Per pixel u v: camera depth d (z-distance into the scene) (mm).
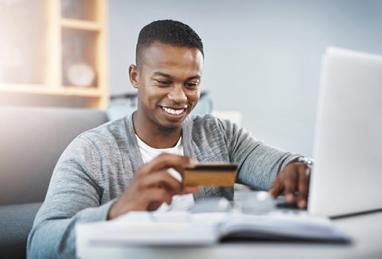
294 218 637
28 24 2717
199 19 3312
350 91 712
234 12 3434
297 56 3678
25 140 1920
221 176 758
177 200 1060
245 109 3508
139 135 1201
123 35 3053
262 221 596
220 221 622
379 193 802
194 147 1251
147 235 530
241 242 545
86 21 2855
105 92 2848
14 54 2666
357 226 690
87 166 1045
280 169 1162
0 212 1688
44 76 2752
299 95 3705
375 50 3930
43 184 1936
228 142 1345
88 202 949
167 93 1126
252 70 3521
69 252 708
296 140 3709
